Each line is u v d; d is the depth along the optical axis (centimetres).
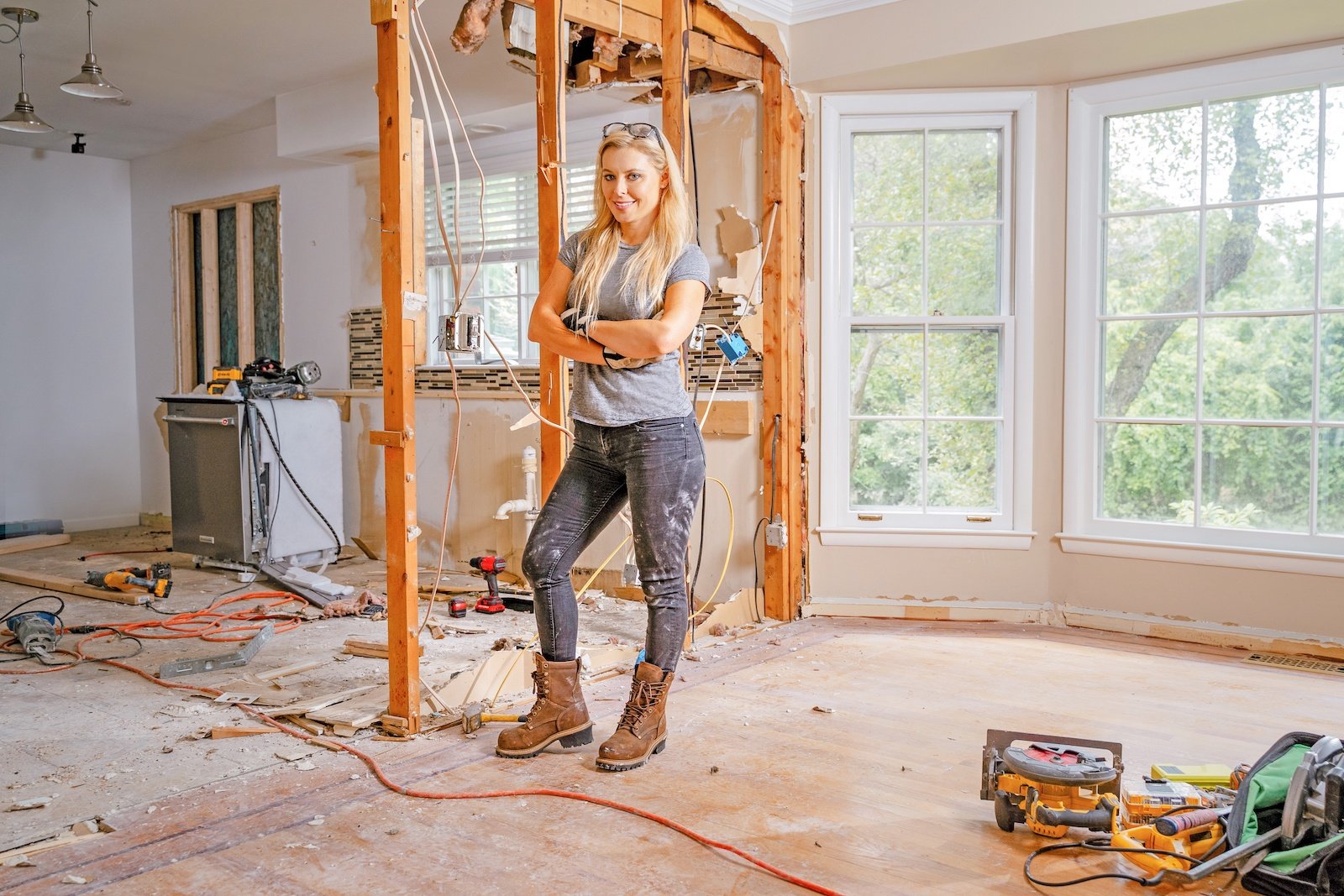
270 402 528
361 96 530
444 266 567
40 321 701
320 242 615
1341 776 174
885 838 208
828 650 370
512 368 523
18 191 688
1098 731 275
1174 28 346
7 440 687
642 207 242
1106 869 195
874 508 438
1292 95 365
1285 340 370
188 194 701
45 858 198
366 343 591
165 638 396
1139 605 397
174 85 550
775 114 411
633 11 347
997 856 201
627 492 260
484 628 414
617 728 251
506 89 470
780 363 417
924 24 384
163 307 728
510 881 188
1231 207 379
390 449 267
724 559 443
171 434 550
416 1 264
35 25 456
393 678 272
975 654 363
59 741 271
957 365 429
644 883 188
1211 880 191
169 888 186
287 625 420
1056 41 362
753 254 426
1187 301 391
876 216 432
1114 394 408
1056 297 414
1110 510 411
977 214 424
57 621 393
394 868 194
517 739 253
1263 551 367
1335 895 173
